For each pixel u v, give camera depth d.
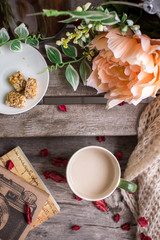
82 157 0.49
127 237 0.52
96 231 0.52
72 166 0.49
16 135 0.47
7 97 0.45
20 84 0.45
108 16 0.28
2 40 0.43
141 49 0.34
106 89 0.43
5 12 0.37
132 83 0.38
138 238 0.51
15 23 0.39
